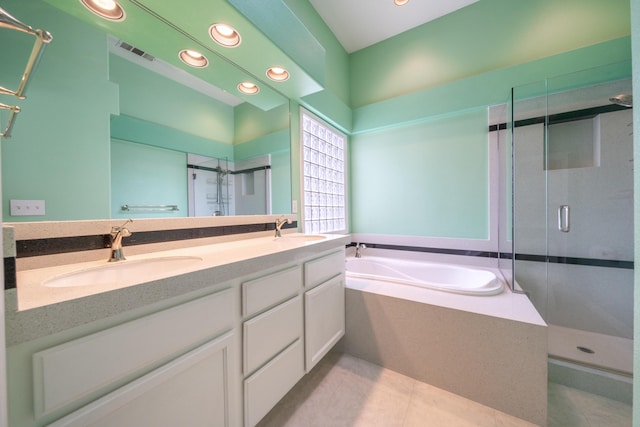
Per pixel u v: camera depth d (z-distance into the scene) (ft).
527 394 4.00
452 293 5.40
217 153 5.12
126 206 3.70
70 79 3.15
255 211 5.90
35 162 2.85
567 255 6.20
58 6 3.05
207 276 2.55
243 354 3.11
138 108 3.89
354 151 9.72
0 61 2.62
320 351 4.70
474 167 7.48
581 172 6.02
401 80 8.45
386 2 7.13
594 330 5.98
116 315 1.98
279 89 6.16
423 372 4.89
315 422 3.99
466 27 7.34
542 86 6.16
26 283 2.13
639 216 1.72
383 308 5.32
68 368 1.73
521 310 4.50
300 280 4.18
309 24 7.11
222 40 4.35
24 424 1.60
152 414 2.21
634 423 1.75
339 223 9.27
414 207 8.46
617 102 5.65
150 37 3.96
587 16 5.92
